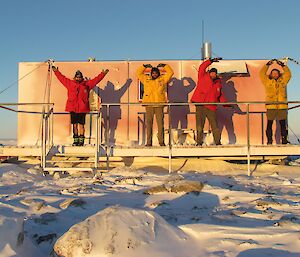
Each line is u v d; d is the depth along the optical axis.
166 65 8.76
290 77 8.76
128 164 8.84
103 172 7.63
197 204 4.50
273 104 8.45
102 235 2.69
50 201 4.62
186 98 9.91
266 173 7.74
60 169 7.55
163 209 4.24
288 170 8.26
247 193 4.93
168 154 8.19
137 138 9.87
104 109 9.95
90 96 9.92
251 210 3.97
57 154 8.19
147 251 2.62
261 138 9.82
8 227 2.63
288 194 5.09
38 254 2.79
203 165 8.59
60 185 6.04
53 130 9.90
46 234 3.24
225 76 9.95
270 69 9.98
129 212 2.98
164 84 8.61
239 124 9.84
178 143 9.31
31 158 9.34
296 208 4.09
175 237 2.90
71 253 2.59
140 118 9.92
